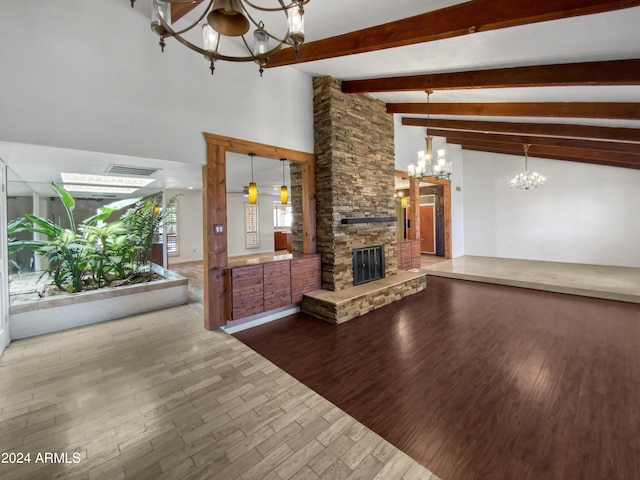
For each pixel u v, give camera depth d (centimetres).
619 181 705
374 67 376
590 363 283
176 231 880
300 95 441
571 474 161
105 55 278
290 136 427
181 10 275
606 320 399
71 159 306
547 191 801
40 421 203
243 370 272
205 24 182
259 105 391
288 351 317
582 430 194
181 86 324
